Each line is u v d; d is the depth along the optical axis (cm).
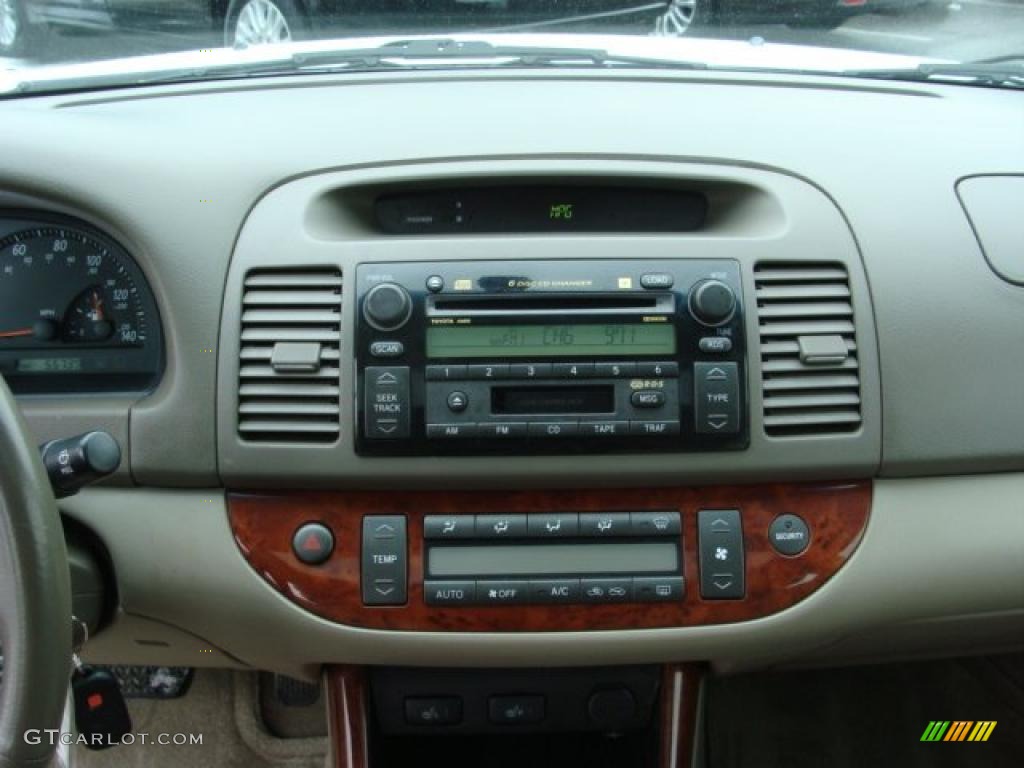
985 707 205
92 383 129
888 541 126
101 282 128
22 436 82
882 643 137
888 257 124
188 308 121
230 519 125
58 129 125
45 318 128
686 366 119
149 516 125
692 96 137
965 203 128
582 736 170
